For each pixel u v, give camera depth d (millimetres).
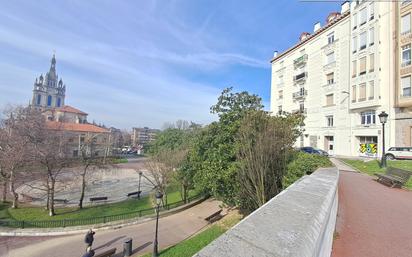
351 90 27734
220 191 14734
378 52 24672
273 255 1436
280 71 42312
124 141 108250
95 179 34812
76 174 25609
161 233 16266
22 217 20516
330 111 31172
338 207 6941
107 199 27812
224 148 14336
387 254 4031
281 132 9938
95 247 14461
